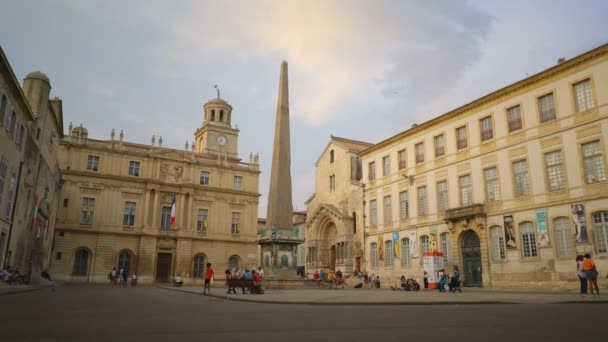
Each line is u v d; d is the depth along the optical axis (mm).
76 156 53938
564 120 29484
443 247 37375
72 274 51312
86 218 53125
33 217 32438
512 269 31281
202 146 73625
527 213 30953
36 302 15352
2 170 24422
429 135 40031
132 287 40219
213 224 59812
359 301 15734
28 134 29672
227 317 10391
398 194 42625
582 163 28188
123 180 55531
